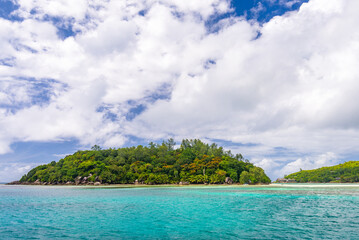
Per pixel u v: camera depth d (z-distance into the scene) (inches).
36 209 1780.3
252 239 943.0
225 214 1530.5
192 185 6122.1
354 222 1274.6
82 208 1820.9
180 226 1180.5
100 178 6407.5
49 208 1831.9
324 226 1174.3
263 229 1113.4
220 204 2055.9
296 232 1057.5
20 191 4008.4
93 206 1937.7
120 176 6599.4
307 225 1202.0
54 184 6919.3
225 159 7401.6
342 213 1569.9
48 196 2898.6
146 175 6594.5
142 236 996.6
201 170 6820.9
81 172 6786.4
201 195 2979.8
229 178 6520.7
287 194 3115.2
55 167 7603.4
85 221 1312.7
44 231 1090.7
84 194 3186.5
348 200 2378.2
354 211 1656.0
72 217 1437.0
